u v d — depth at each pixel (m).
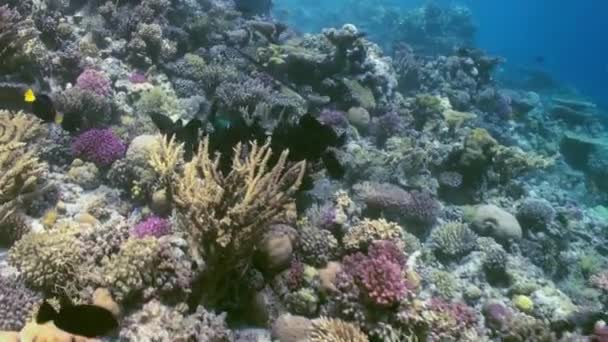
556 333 1.33
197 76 1.95
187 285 0.85
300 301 1.00
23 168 0.98
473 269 1.51
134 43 1.86
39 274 0.84
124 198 1.24
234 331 0.93
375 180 1.72
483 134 1.92
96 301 0.80
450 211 1.79
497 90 3.34
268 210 0.82
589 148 3.49
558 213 2.10
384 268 0.95
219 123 1.21
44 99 1.15
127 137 1.44
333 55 2.18
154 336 0.74
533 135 3.36
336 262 1.12
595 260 1.88
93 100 1.45
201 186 0.86
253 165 0.85
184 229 0.89
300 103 1.96
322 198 1.36
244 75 2.05
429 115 2.37
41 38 1.65
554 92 6.21
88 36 1.85
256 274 0.97
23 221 1.01
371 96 2.24
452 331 1.01
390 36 5.79
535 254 1.75
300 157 1.17
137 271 0.82
